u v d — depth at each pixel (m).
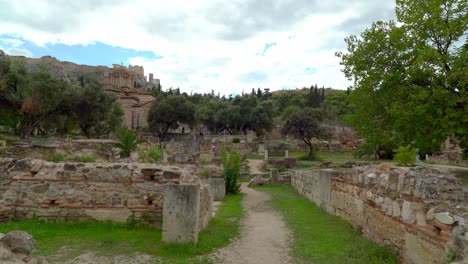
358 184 8.52
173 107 64.69
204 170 22.86
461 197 4.91
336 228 8.84
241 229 9.16
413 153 14.02
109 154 23.27
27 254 4.54
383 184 6.71
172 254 6.28
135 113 75.69
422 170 5.68
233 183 18.73
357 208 8.59
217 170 23.42
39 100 35.00
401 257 5.78
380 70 13.92
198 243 6.83
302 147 53.59
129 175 8.42
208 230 8.37
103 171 8.47
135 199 8.34
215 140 60.19
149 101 76.50
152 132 66.31
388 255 6.11
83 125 45.69
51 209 8.31
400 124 12.65
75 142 23.08
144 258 6.03
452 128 10.87
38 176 8.47
